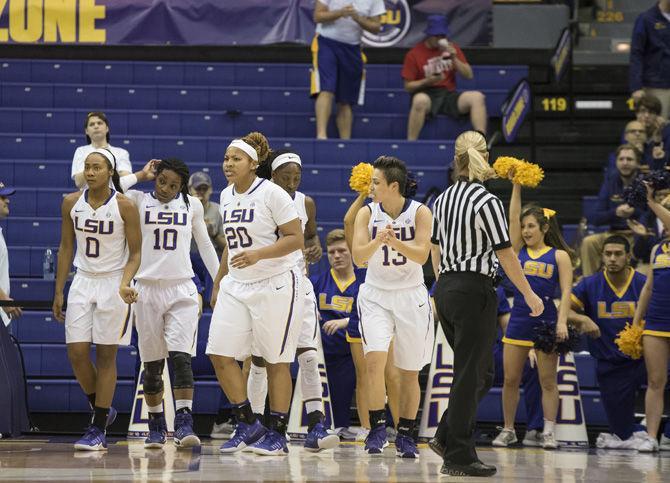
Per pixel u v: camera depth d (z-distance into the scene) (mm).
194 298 20812
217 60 40312
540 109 38438
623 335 24453
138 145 33938
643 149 32594
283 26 38812
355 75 35438
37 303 20984
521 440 26219
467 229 15812
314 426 20547
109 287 19938
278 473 15867
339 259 25562
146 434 24406
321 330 25547
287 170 21078
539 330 23766
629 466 19297
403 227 18719
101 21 38656
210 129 35781
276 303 18344
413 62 36500
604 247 25781
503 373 26203
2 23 38375
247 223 18344
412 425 19422
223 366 18750
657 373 24219
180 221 20609
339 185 32906
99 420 20234
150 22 38750
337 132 36562
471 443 15953
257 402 20750
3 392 23547
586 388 26953
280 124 36094
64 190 31688
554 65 34781
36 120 35406
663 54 36750
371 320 19141
